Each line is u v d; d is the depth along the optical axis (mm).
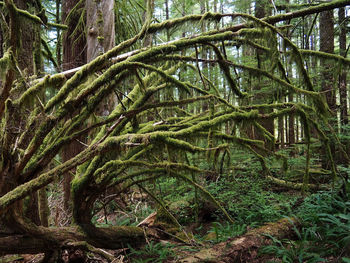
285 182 4785
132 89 3504
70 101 2438
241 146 3131
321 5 2738
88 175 2732
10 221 2342
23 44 3096
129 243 3291
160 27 2699
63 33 6098
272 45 2795
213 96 2734
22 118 2402
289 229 3422
